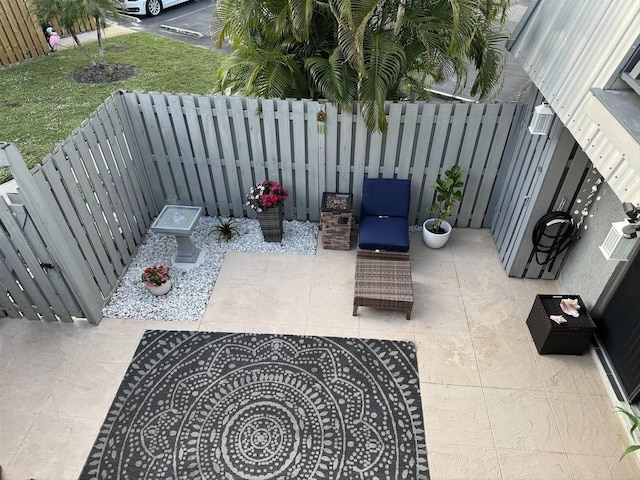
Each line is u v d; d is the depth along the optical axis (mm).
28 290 4895
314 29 5641
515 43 5121
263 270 5836
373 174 6090
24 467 3973
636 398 4277
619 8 3449
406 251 5582
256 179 6320
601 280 4703
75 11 9586
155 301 5422
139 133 5977
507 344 4953
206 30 13102
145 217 6430
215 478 3896
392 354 4828
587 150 3285
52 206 4418
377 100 4984
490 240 6312
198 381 4594
